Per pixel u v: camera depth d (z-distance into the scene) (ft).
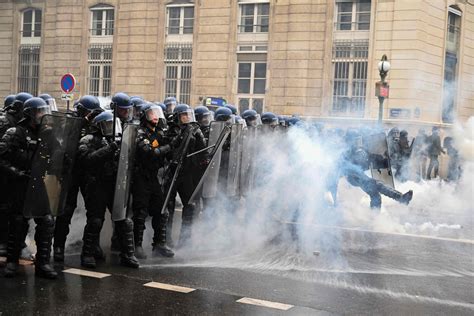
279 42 83.10
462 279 23.39
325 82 80.59
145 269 23.04
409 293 21.03
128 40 92.27
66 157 20.94
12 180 20.54
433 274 24.08
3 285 19.94
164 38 90.63
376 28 77.92
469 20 87.51
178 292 19.97
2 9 100.94
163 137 24.38
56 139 20.52
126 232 23.21
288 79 82.58
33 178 20.20
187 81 89.61
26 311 17.35
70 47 95.91
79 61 95.25
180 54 89.81
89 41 95.25
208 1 87.35
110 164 22.66
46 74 97.81
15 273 21.12
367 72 78.59
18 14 99.96
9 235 20.89
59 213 21.21
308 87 81.51
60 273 21.83
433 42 79.77
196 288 20.54
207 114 29.78
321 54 80.74
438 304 19.79
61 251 23.70
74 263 23.49
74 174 22.85
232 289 20.61
